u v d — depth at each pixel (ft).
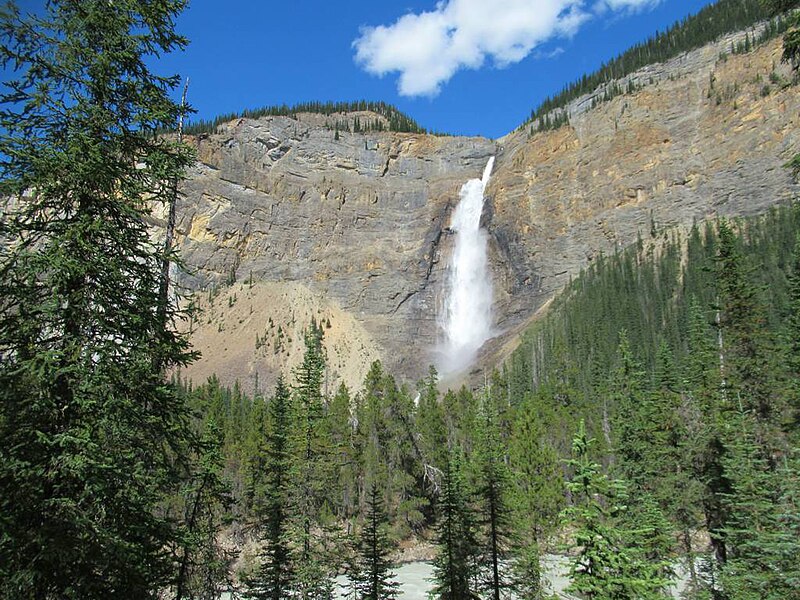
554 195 462.19
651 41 505.25
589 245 426.10
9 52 32.17
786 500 52.70
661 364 135.03
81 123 33.83
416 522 165.78
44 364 29.01
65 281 31.78
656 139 421.18
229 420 203.72
